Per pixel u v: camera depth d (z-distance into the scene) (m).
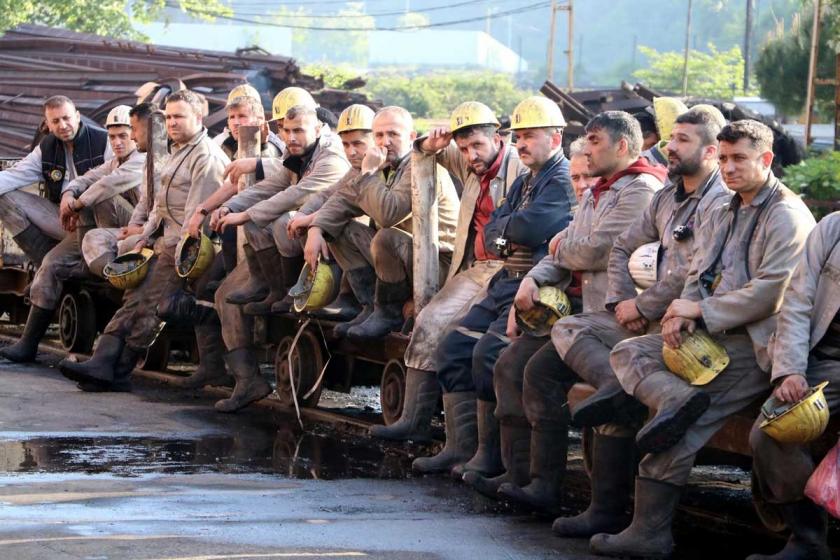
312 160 11.68
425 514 8.19
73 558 6.69
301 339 11.97
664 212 7.91
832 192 18.19
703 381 7.09
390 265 10.69
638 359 7.27
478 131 9.82
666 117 10.69
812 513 6.96
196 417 11.79
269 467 9.65
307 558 6.86
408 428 10.21
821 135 29.38
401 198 10.56
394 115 10.66
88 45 27.89
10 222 15.09
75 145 15.14
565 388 8.29
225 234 12.59
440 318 10.02
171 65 26.61
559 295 8.52
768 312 7.10
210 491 8.62
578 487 9.29
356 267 11.10
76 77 26.61
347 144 11.04
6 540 7.04
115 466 9.51
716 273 7.33
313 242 10.92
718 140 7.25
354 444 10.71
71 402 12.34
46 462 9.59
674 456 7.20
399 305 10.90
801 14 29.66
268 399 12.69
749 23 75.69
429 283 10.44
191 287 12.84
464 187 10.25
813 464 6.94
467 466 9.19
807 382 6.79
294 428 11.41
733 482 9.59
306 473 9.46
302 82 26.70
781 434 6.64
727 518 8.20
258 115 12.86
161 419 11.63
